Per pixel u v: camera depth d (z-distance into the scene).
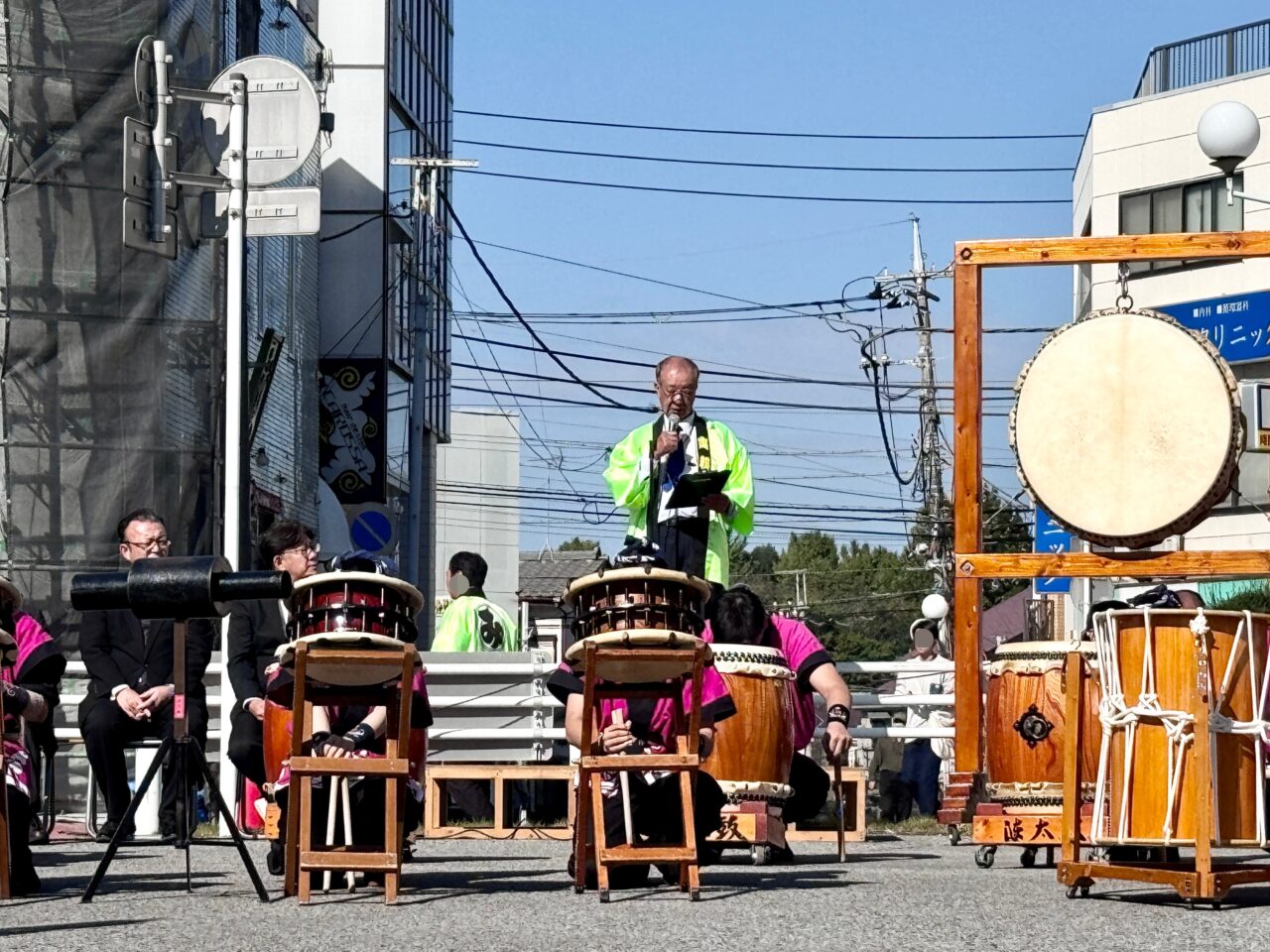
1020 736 9.39
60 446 18.22
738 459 11.56
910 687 17.03
